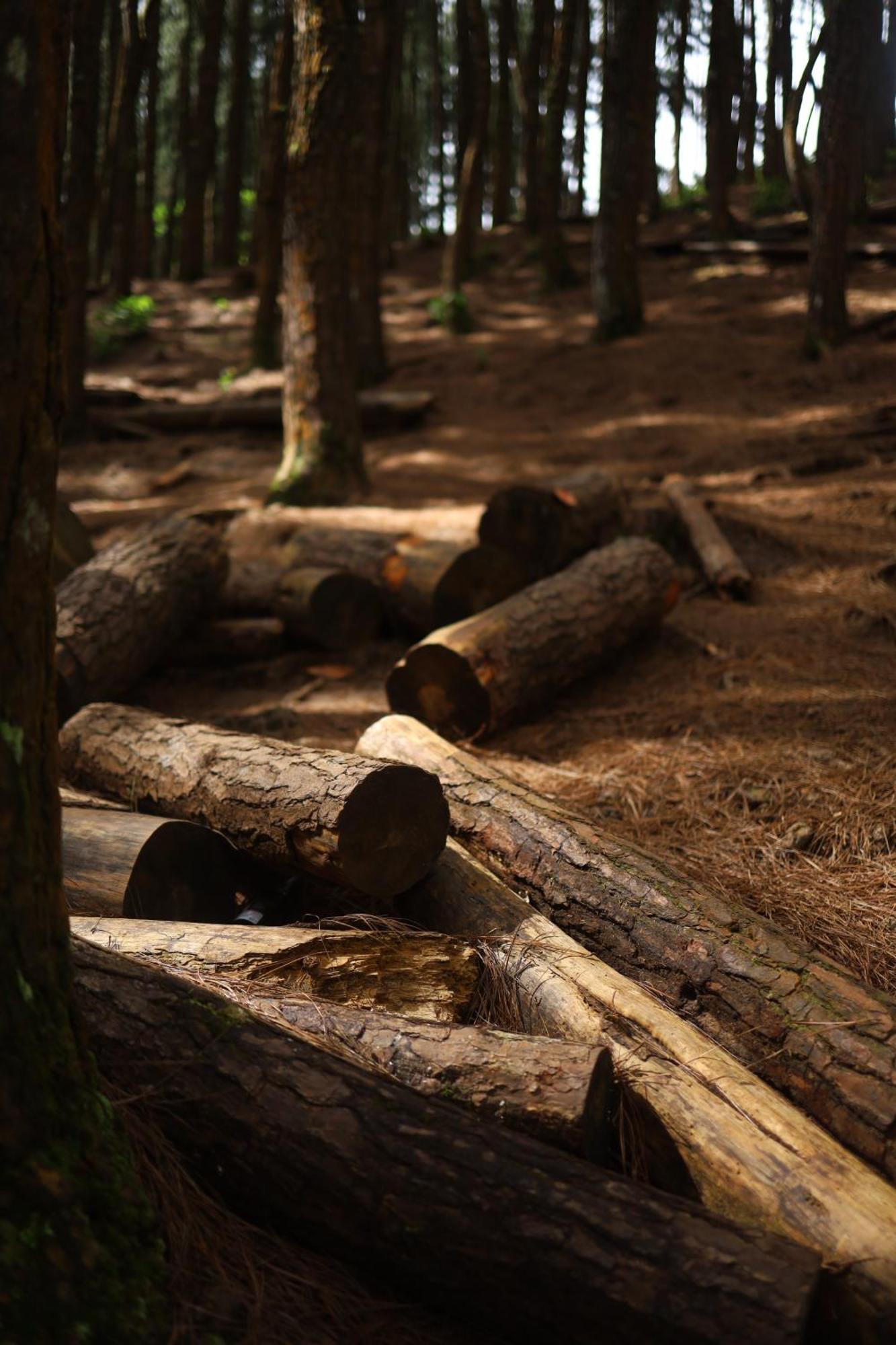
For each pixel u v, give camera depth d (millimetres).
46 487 1737
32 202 1632
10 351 1643
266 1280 1980
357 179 14961
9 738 1732
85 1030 1948
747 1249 1853
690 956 2793
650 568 5734
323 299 8867
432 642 4922
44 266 1671
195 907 3252
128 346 19078
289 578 6383
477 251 21812
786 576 6871
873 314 13969
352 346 9055
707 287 17188
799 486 8883
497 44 26922
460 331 17422
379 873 3068
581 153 27875
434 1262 1930
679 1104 2299
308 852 3102
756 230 19562
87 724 3988
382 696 5738
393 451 11953
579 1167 1981
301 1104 2045
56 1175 1757
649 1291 1810
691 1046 2479
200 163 22344
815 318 13328
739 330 14992
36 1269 1672
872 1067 2395
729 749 4504
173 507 9453
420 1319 2031
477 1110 2199
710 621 6246
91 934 2721
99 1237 1772
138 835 3100
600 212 15391
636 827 3953
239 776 3361
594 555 5766
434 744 3779
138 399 14875
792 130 6645
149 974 2250
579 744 4848
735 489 9062
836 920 3248
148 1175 2002
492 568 6090
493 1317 1934
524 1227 1886
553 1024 2615
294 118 8695
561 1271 1853
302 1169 2006
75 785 4008
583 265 20422
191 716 5605
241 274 21609
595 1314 1835
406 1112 2031
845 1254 1966
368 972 2678
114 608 5488
